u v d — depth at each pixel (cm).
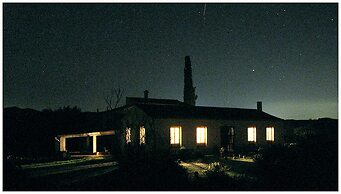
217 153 2553
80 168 1884
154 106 2734
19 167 1380
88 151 2970
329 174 1116
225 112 2945
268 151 1319
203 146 2552
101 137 3319
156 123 2395
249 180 1252
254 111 3198
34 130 3372
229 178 1265
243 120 2744
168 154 1347
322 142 1180
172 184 1200
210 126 2608
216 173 1309
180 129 2481
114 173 1438
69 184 1324
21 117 3378
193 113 2725
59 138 3045
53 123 3512
